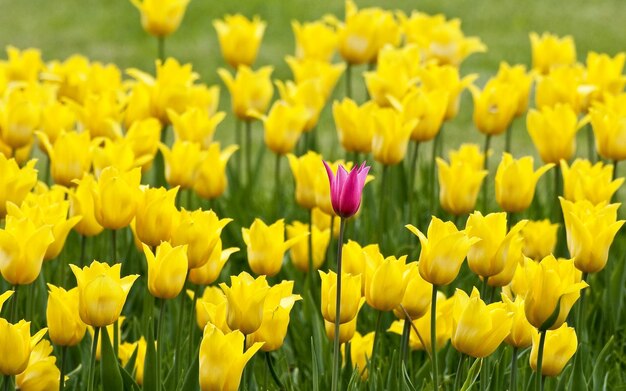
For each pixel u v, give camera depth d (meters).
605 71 9.22
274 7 21.11
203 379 4.96
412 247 8.46
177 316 7.40
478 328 5.19
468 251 5.69
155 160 9.12
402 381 5.89
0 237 5.64
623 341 7.48
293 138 8.76
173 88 8.70
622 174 13.39
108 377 5.59
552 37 10.12
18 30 19.95
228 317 5.27
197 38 19.61
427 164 10.16
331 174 5.02
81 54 18.73
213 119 8.41
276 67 18.16
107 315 5.24
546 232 7.54
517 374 6.52
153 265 5.52
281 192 9.87
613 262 8.55
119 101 9.33
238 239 8.77
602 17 20.75
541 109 9.16
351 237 8.53
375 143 7.92
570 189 7.43
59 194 6.78
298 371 7.17
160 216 5.90
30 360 5.69
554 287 5.23
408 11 21.08
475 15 20.88
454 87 8.92
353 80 17.83
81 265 6.91
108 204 6.17
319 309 7.65
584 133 15.27
